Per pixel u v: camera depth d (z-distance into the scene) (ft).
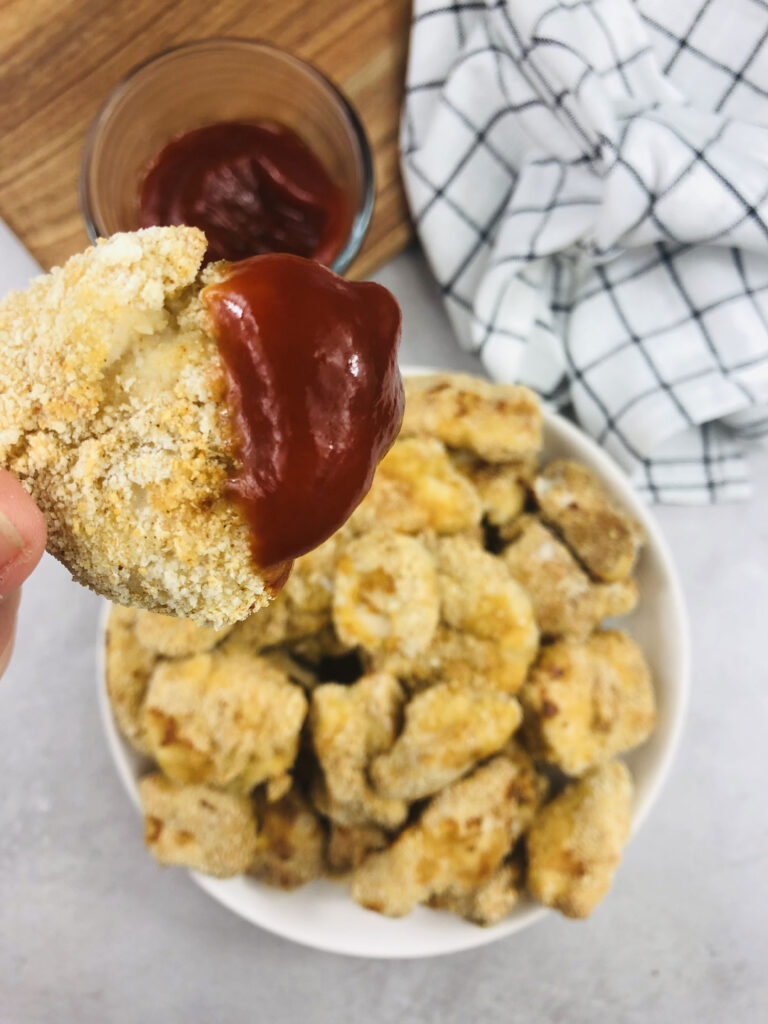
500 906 0.80
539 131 0.90
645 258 0.92
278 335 0.41
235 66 0.81
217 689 0.78
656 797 0.93
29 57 0.85
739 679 0.97
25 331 0.45
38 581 0.97
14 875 0.97
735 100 0.90
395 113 0.93
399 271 0.98
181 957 0.97
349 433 0.42
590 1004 0.96
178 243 0.43
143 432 0.42
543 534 0.85
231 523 0.43
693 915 0.96
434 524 0.83
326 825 0.85
